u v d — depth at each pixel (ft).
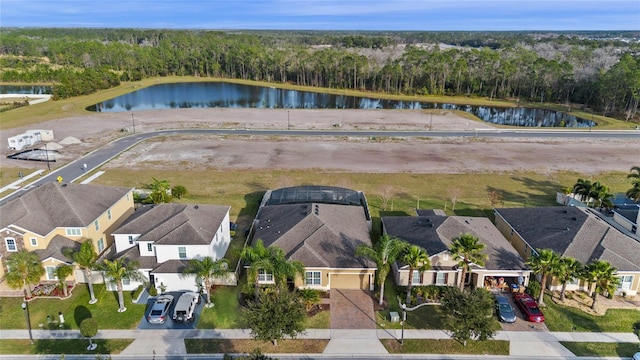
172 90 598.34
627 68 452.35
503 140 333.42
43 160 263.08
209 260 121.49
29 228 133.90
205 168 255.91
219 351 106.63
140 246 135.03
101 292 129.49
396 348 108.37
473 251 121.70
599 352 107.34
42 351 106.01
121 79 627.46
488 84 579.89
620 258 131.13
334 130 362.12
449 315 107.55
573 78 531.50
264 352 106.32
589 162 277.64
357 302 126.82
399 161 274.36
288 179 237.25
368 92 597.52
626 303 127.34
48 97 492.13
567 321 118.62
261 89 620.08
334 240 138.31
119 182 229.45
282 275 115.24
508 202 208.13
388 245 119.55
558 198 208.95
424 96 574.15
